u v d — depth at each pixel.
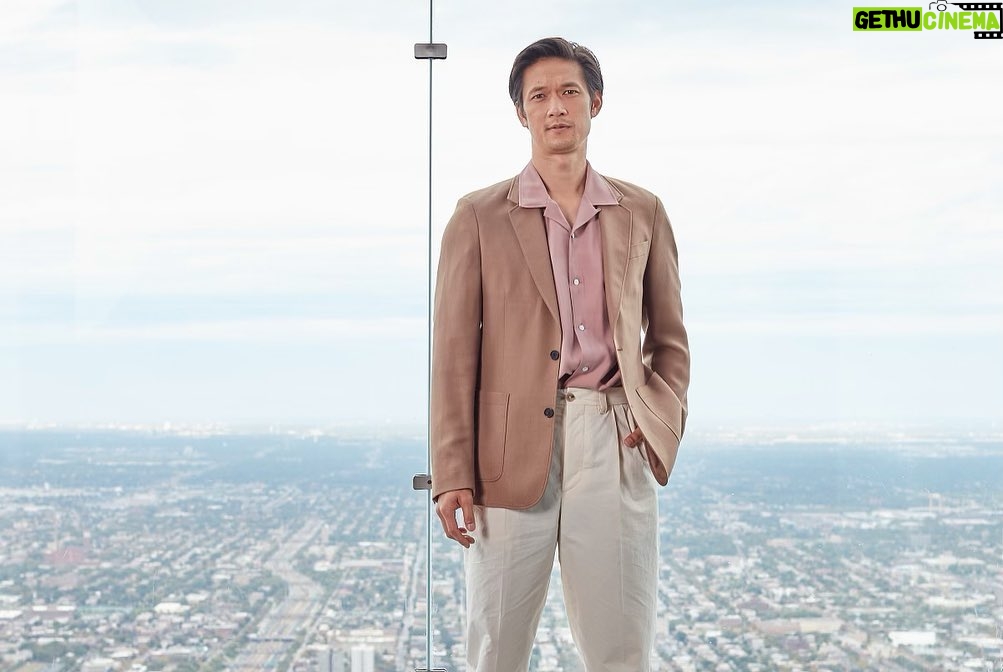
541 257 2.13
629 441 2.11
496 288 2.15
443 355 2.14
